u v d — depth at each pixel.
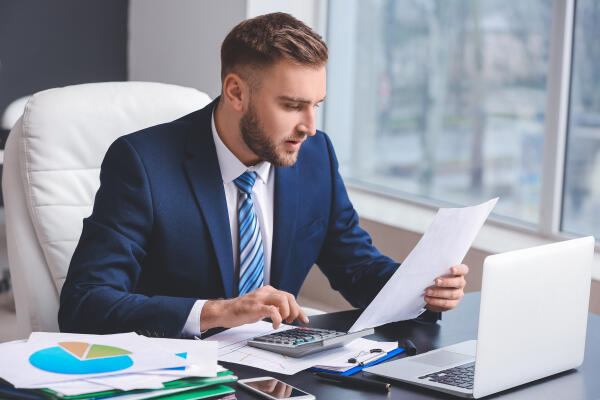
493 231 3.14
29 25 4.06
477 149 3.30
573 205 2.96
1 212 4.07
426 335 1.40
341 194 1.77
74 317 1.33
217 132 1.55
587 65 2.84
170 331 1.27
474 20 3.24
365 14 3.70
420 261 1.24
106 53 4.30
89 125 1.71
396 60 3.59
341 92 3.88
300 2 3.72
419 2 3.45
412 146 3.58
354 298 1.70
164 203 1.49
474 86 3.28
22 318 1.67
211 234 1.52
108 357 1.07
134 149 1.51
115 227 1.45
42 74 4.14
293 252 1.66
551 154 2.95
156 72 4.15
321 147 1.77
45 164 1.66
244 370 1.17
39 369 1.01
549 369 1.21
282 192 1.63
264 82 1.38
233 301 1.27
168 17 4.01
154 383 1.00
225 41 1.46
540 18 2.99
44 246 1.65
